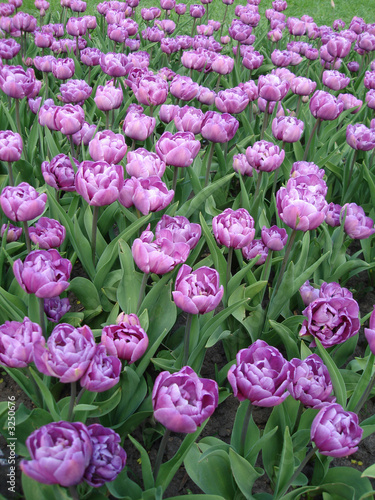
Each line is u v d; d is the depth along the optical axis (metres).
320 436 0.75
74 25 2.21
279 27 2.73
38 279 0.83
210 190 1.26
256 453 0.90
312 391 0.84
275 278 1.32
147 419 1.04
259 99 1.71
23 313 1.00
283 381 0.77
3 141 1.15
